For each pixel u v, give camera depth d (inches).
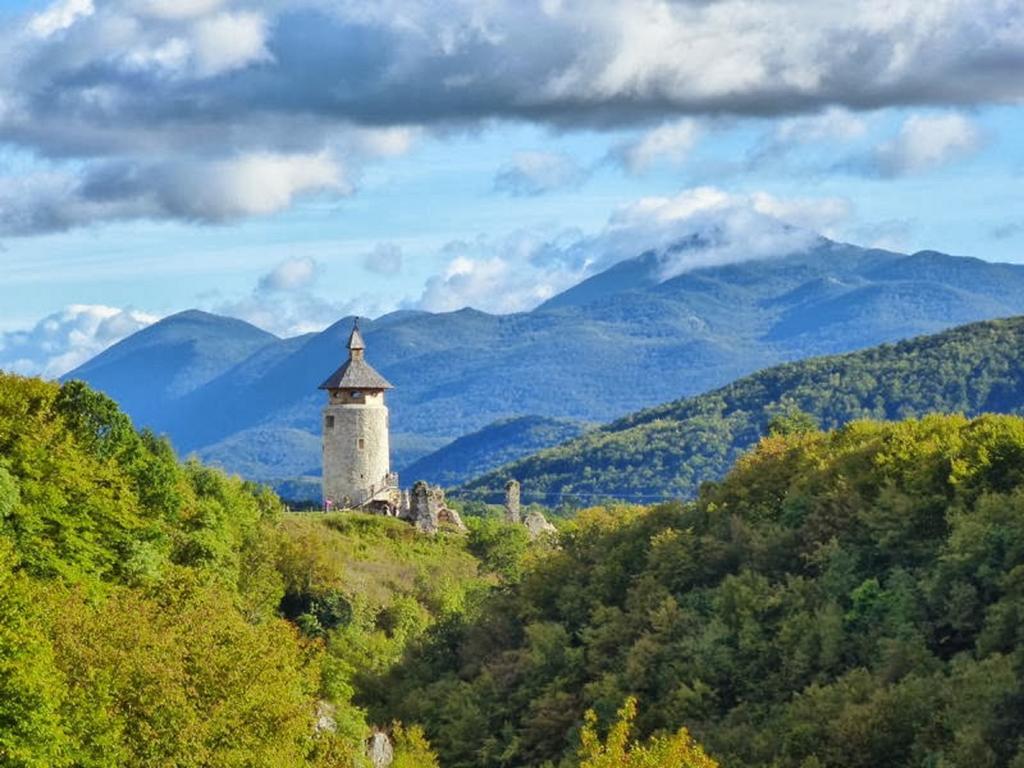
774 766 5187.0
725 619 6294.3
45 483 5152.6
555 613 7224.4
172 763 3718.0
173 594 4783.5
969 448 6520.7
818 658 5890.8
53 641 3794.3
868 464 6870.1
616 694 6141.7
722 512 7160.4
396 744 6269.7
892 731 5157.5
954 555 5826.8
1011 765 4653.1
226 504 7864.2
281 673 4352.9
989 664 5128.0
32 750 3361.2
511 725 6481.3
